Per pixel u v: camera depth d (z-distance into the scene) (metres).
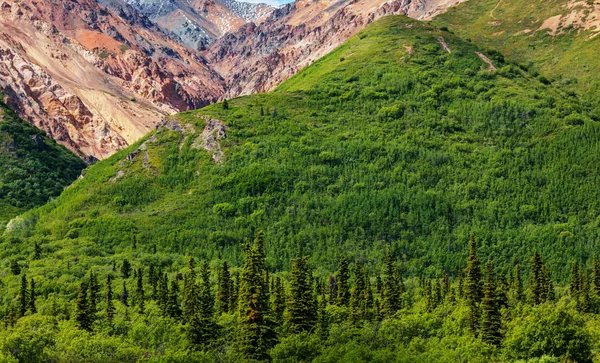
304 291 157.75
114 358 148.38
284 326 154.62
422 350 146.12
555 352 140.50
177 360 140.50
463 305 161.75
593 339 146.88
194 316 156.00
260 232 161.25
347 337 150.50
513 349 142.75
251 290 147.00
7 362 138.88
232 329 154.62
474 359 138.25
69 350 149.88
